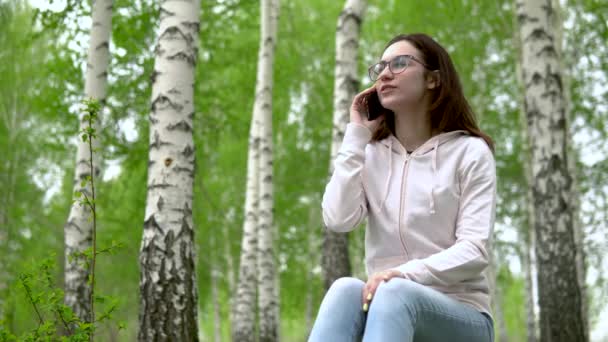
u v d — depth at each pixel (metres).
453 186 2.26
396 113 2.40
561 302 7.10
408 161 2.34
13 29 15.77
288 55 18.95
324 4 19.88
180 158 4.86
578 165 16.25
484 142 2.31
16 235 17.69
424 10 17.12
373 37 18.03
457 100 2.34
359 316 2.07
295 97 20.14
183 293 4.68
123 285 21.45
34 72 16.25
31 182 18.27
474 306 2.19
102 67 7.22
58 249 18.86
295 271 23.66
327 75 19.38
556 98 7.25
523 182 19.12
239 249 22.03
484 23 16.88
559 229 7.10
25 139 17.23
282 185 21.08
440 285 2.14
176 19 5.04
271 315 12.02
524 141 15.05
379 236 2.36
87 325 3.24
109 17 7.36
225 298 27.61
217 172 20.97
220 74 14.79
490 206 2.21
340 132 7.86
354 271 21.16
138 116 12.02
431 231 2.26
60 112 11.70
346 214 2.37
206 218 19.48
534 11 7.38
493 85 18.14
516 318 34.22
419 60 2.36
